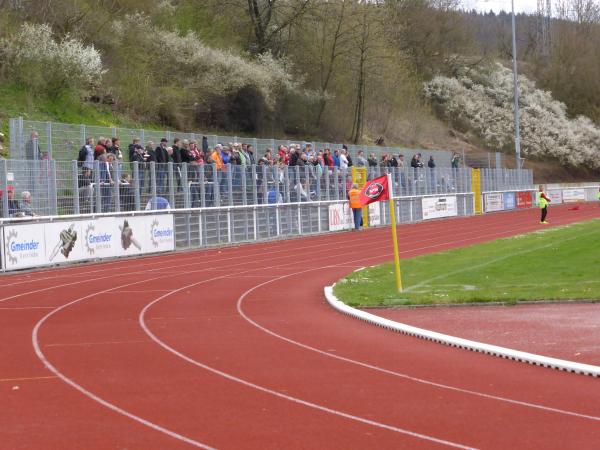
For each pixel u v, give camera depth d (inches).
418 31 3499.0
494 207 2613.2
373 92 2743.6
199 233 1354.6
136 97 1774.1
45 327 598.2
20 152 1090.1
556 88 4023.1
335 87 2517.2
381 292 753.0
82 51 1576.0
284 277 943.0
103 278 930.7
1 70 1485.0
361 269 986.1
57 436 319.0
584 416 342.0
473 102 3580.2
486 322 590.2
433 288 777.6
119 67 1787.6
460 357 475.2
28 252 1005.2
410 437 314.7
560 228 1695.4
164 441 311.7
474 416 344.8
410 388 398.6
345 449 300.2
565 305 659.4
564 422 333.4
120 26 1819.6
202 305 714.8
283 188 1601.9
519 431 321.1
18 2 1640.0
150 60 1916.8
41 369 449.7
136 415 350.3
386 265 1034.1
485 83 3745.1
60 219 1059.9
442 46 3659.0
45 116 1491.1
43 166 1040.8
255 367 451.8
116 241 1161.4
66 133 1175.0
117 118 1694.1
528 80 3895.2
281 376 428.1
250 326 597.3
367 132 2714.1
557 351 480.7
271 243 1472.7
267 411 356.2
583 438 310.0
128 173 1202.6
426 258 1131.3
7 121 1387.8
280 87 2237.9
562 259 976.3
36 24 1603.1
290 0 2418.8
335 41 2454.5
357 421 339.0
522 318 602.5
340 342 529.0
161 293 799.1
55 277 938.7
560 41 4111.7
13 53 1499.8
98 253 1127.6
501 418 340.8
